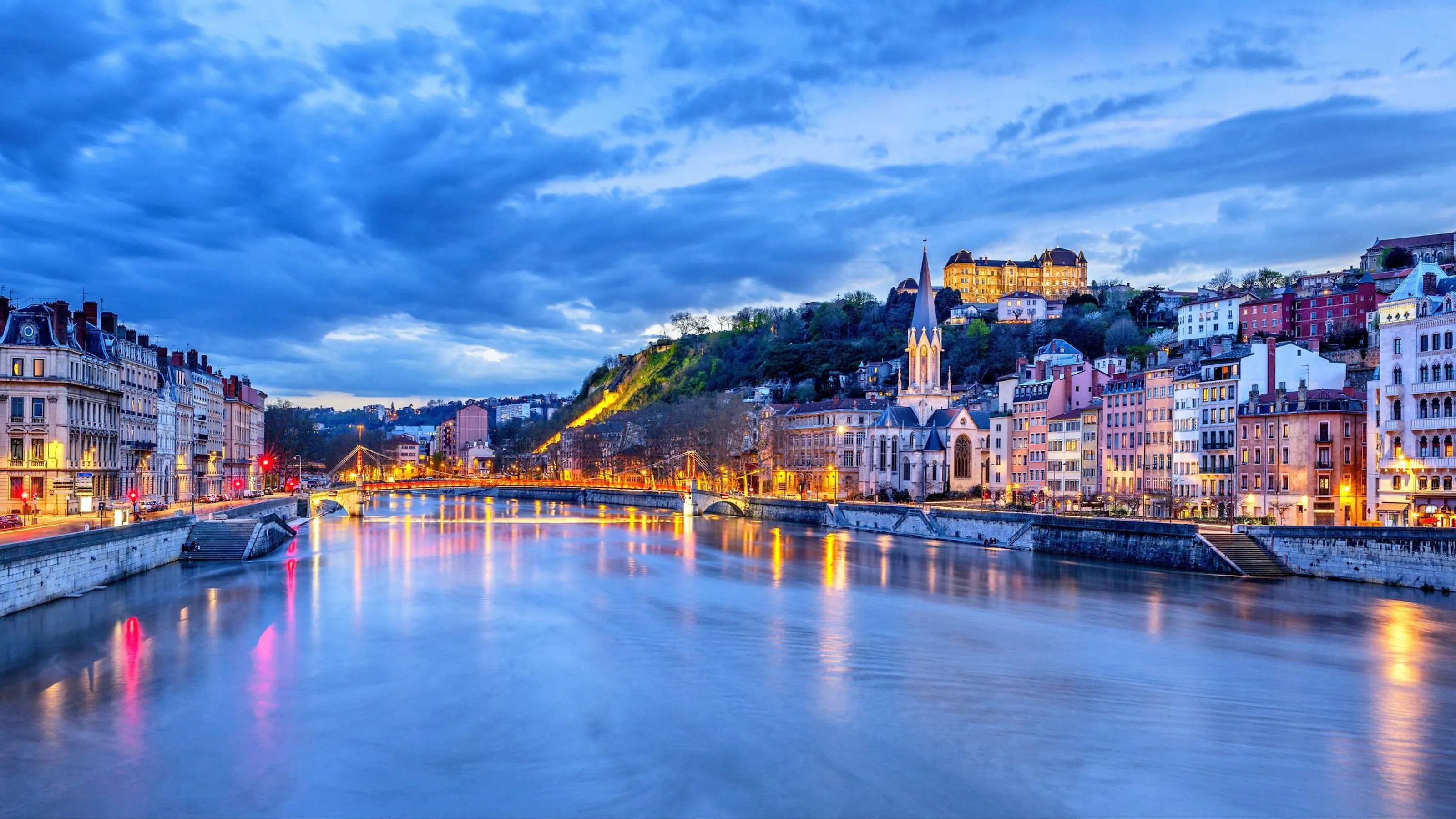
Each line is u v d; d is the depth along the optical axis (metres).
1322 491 144.62
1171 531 124.75
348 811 46.72
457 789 49.03
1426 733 57.75
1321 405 144.50
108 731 56.53
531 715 59.78
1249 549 118.50
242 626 84.06
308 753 53.59
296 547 151.25
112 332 160.00
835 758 53.12
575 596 103.50
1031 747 54.97
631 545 162.88
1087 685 67.06
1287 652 76.69
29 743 54.59
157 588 102.31
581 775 50.72
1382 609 93.75
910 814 46.41
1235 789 49.56
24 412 130.00
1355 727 58.75
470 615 91.12
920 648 77.88
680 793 48.62
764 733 56.94
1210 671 71.00
